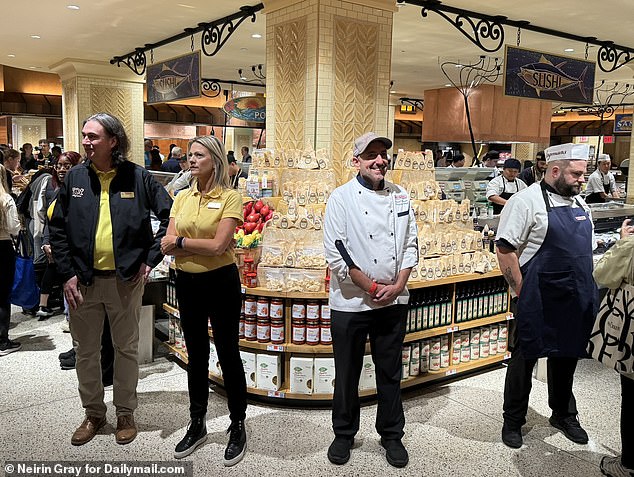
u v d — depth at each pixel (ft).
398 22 26.48
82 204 10.69
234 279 10.51
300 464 10.57
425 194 15.37
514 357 11.32
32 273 18.74
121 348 11.23
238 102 39.24
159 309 18.84
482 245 15.83
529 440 11.68
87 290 10.95
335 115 19.83
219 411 12.73
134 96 40.42
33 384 14.14
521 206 10.64
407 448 11.27
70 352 15.49
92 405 11.38
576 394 14.08
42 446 11.06
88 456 10.70
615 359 9.38
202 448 11.07
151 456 10.75
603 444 11.57
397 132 64.75
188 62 28.45
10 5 24.36
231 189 10.62
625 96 50.47
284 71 20.85
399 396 10.82
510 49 25.13
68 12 25.48
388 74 21.15
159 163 40.24
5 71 45.68
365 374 13.28
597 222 19.84
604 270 9.53
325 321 12.94
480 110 44.01
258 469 10.37
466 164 63.62
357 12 19.93
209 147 10.32
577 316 10.69
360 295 10.39
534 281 10.66
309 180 15.11
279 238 13.42
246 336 13.37
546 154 10.93
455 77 42.34
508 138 45.39
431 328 14.26
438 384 14.57
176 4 23.80
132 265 10.84
